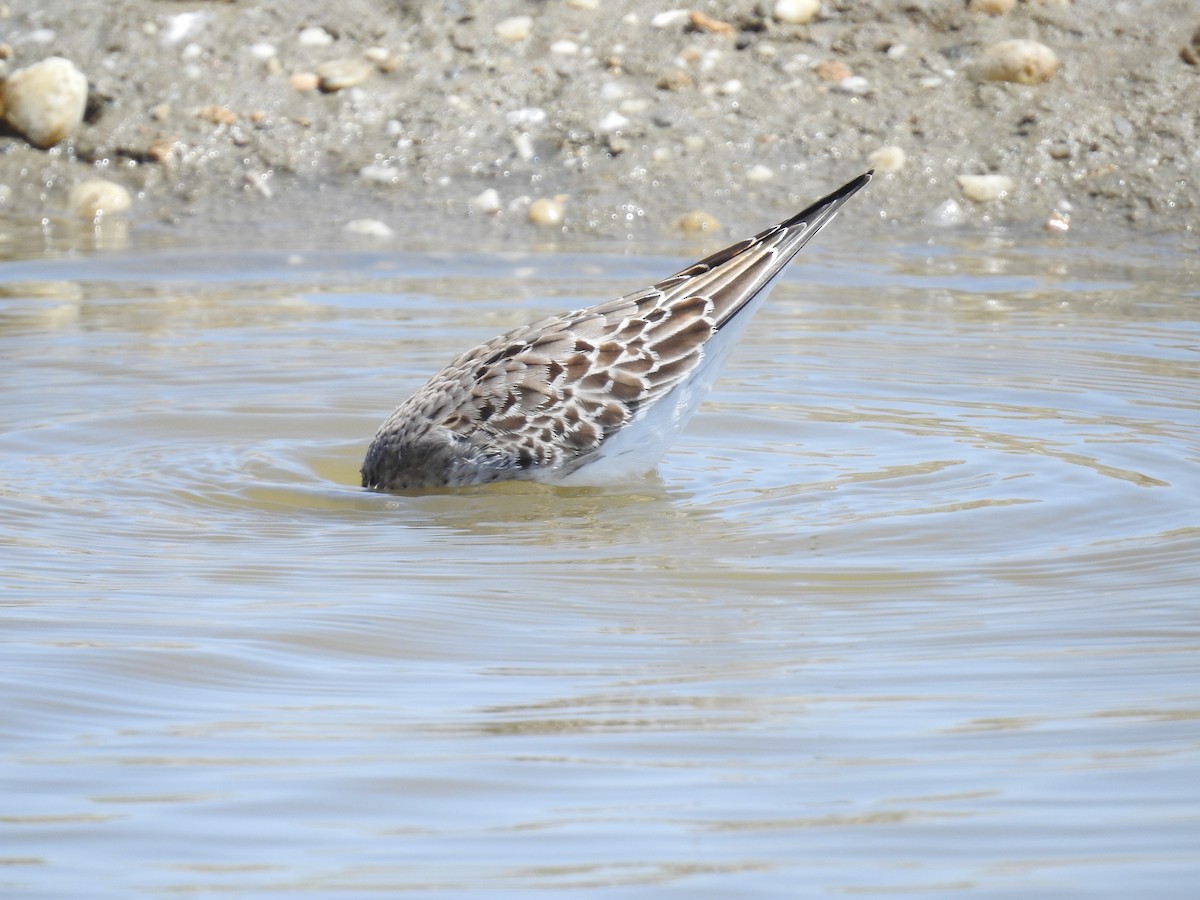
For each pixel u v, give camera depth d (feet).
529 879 18.84
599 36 72.08
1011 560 31.22
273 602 28.68
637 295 38.22
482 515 34.94
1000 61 68.54
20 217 64.28
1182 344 48.11
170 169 67.05
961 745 22.52
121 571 30.32
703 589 29.73
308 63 71.00
